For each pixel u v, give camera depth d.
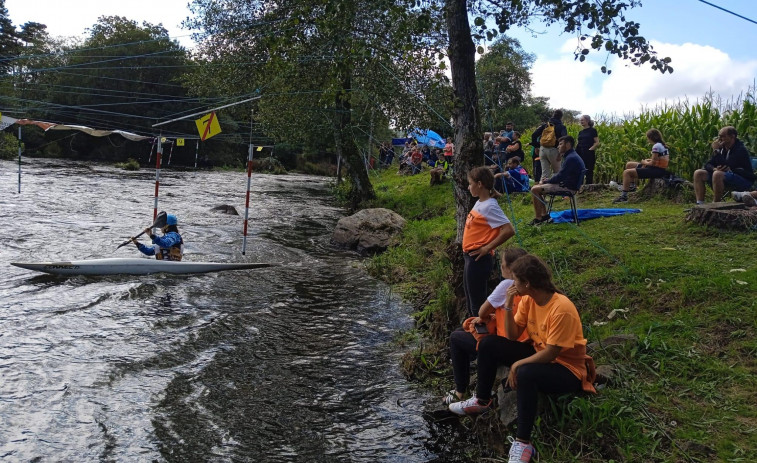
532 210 11.52
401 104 17.61
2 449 4.42
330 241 14.11
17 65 41.19
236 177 35.25
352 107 20.22
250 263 10.98
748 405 4.45
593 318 6.38
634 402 4.61
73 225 13.59
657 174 10.93
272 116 20.72
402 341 7.37
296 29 7.64
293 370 6.34
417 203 17.55
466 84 7.10
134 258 9.88
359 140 21.50
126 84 42.81
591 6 6.97
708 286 6.24
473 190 5.80
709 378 4.87
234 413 5.30
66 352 6.30
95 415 5.05
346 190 23.58
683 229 8.33
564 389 4.40
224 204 18.50
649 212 9.73
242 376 6.09
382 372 6.41
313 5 7.65
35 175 24.86
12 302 7.80
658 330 5.70
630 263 7.27
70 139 42.16
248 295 9.02
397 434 5.10
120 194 20.31
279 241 13.72
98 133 21.36
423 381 6.18
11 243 11.25
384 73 16.59
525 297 4.73
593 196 12.18
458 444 4.97
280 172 46.00
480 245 5.72
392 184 24.05
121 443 4.65
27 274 9.20
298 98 18.53
